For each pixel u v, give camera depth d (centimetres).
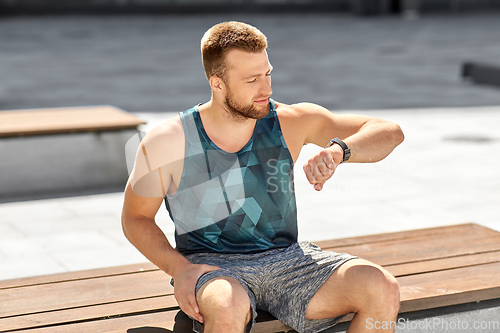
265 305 287
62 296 316
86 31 3109
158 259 271
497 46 2477
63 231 592
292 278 279
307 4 4081
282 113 296
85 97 1467
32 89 1596
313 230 592
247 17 3866
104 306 304
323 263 277
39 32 3027
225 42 263
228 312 243
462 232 411
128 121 754
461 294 315
